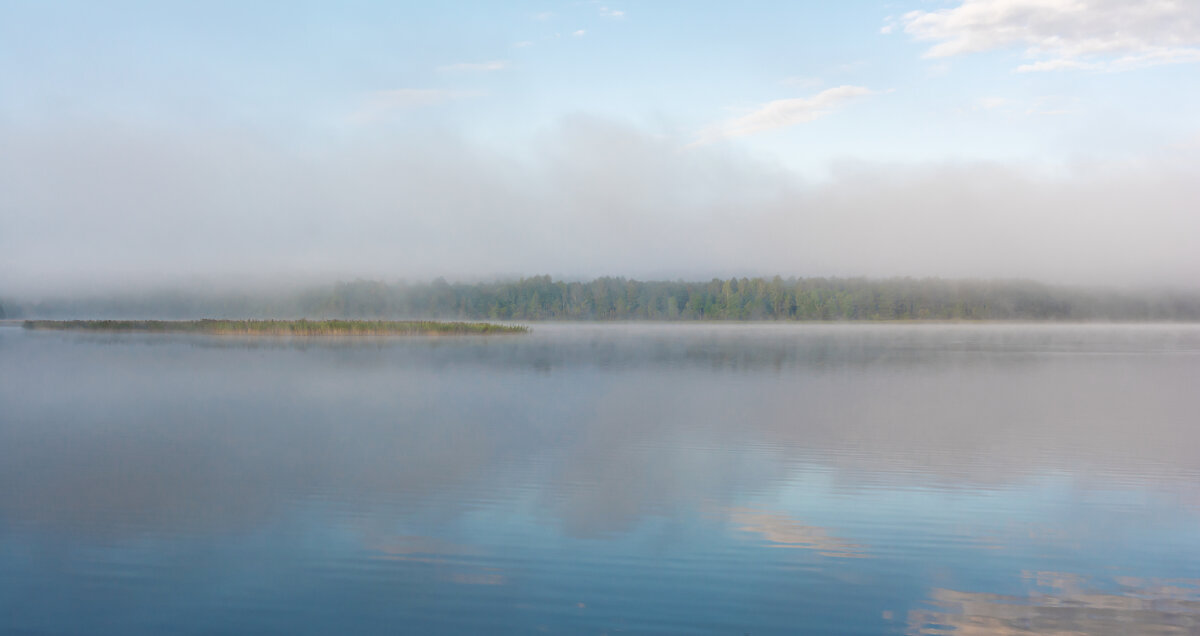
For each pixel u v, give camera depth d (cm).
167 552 1008
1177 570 948
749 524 1122
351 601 852
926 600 857
